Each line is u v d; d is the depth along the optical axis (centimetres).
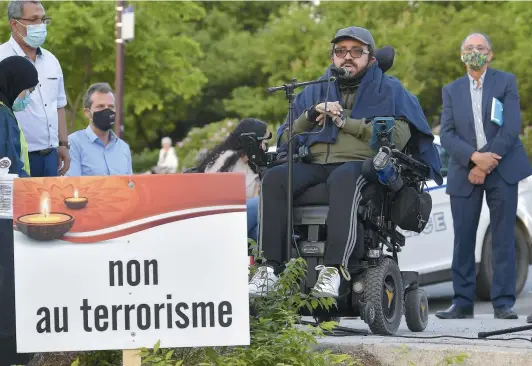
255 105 6531
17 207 820
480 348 987
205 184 821
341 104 1224
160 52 4509
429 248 1842
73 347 817
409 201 1186
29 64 1038
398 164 1159
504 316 1515
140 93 4644
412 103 1220
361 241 1154
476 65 1512
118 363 978
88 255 820
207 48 7450
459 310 1534
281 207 1151
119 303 818
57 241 819
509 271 1520
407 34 5150
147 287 819
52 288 819
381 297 1155
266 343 909
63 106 1391
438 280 1855
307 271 1127
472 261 1534
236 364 873
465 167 1521
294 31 5612
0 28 4050
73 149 1482
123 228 820
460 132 1527
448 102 1541
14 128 1020
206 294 819
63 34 4119
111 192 820
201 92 7262
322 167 1198
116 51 4100
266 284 993
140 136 7519
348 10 5466
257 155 1238
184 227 821
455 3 5666
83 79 4406
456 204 1528
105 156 1495
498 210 1515
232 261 820
